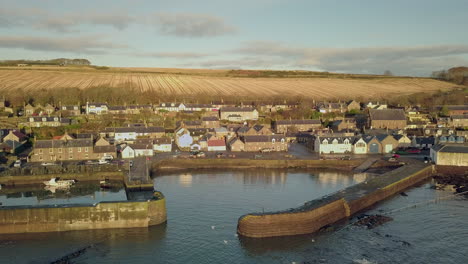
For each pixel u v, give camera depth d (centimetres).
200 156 14700
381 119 19788
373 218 8681
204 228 8094
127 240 7588
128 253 7050
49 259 6831
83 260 6800
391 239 7581
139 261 6762
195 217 8706
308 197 10150
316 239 7556
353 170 13562
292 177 12556
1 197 10419
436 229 8088
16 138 15350
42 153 14038
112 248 7250
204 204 9581
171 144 16400
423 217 8794
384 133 17100
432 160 13850
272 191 10756
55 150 14112
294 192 10644
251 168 13975
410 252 7031
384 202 9931
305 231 7788
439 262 6675
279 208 9225
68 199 10188
